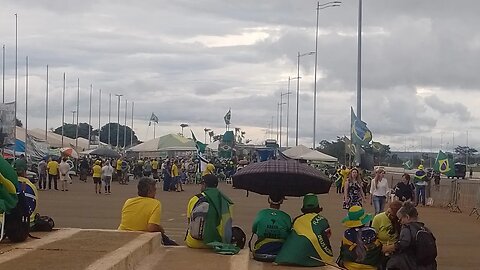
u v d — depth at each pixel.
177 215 23.28
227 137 69.75
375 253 9.13
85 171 50.72
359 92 40.91
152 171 51.50
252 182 9.41
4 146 30.73
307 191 9.46
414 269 8.70
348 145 45.22
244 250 9.19
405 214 8.91
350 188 18.27
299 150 49.66
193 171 51.06
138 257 7.76
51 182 41.41
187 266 7.85
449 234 19.53
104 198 31.17
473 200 27.77
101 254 7.17
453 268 13.52
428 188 32.25
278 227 8.99
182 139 54.97
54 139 68.31
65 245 7.80
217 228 9.02
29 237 8.31
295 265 8.70
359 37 41.31
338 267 8.80
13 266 6.34
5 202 7.53
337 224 21.50
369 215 9.44
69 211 23.88
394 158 98.62
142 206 9.69
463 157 112.00
